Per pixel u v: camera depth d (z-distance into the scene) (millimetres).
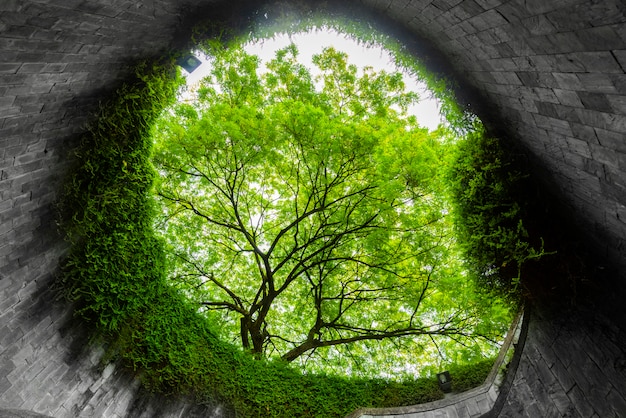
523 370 5637
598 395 4301
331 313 10375
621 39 2324
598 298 4570
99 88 4602
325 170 9164
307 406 6352
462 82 5066
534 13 2809
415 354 10641
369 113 11070
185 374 5703
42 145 4078
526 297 5625
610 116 2934
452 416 5836
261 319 8953
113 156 5059
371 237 9406
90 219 4820
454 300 9883
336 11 5344
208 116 9016
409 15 4723
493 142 5102
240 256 11383
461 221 5699
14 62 3146
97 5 3475
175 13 4848
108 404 4914
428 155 8352
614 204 3678
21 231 4098
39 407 4137
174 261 8602
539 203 4969
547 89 3436
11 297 4062
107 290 5098
